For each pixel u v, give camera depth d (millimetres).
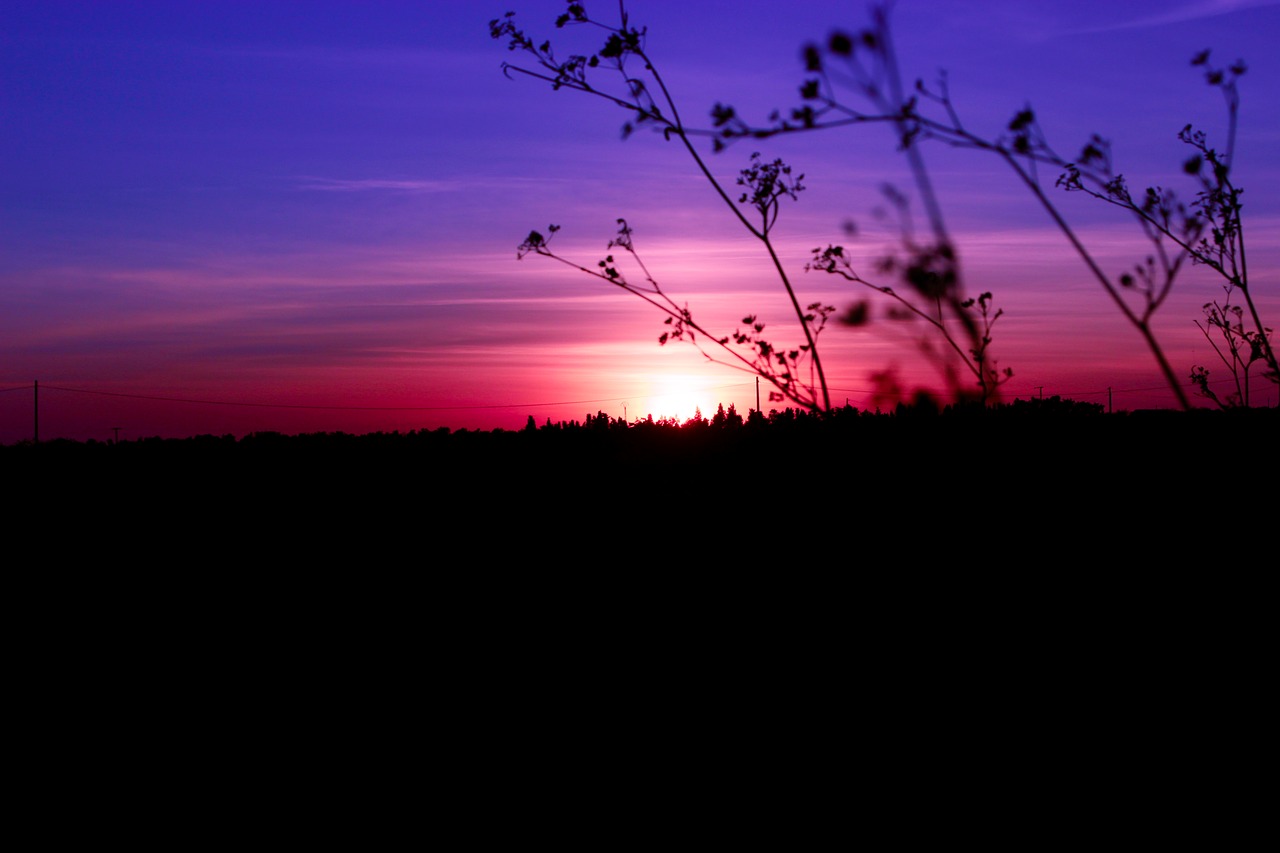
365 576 9891
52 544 12484
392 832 4098
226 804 4445
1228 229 3549
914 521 5422
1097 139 3047
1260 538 5309
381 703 5867
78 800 4516
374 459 19344
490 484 15523
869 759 4230
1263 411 6023
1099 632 4723
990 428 5508
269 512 14664
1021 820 3559
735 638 6086
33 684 6430
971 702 4441
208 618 8312
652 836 3885
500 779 4594
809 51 2520
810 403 3805
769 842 3713
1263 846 3143
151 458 20797
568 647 6727
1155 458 6082
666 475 12758
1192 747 3811
